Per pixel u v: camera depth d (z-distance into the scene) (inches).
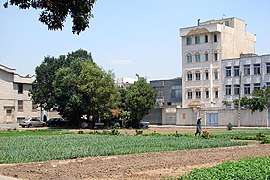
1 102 2999.5
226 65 3344.0
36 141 1381.6
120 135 1802.4
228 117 3117.6
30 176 645.3
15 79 3078.2
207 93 3444.9
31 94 2955.2
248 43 3725.4
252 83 3181.6
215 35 3440.0
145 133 1957.4
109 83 2605.8
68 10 626.5
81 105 2593.5
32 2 616.7
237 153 1032.2
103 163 807.7
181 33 3590.1
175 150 1112.2
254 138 1582.2
